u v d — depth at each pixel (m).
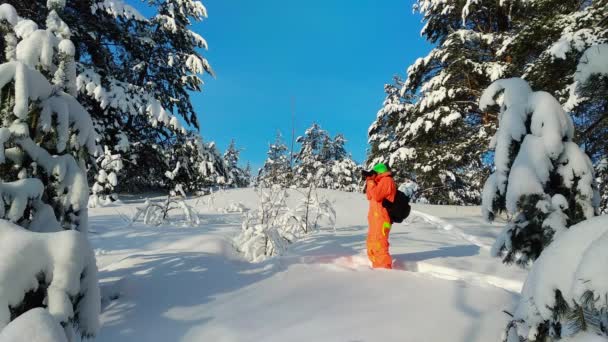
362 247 5.17
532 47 10.30
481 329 2.34
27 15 10.05
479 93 13.69
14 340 1.24
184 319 2.57
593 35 6.63
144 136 14.36
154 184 15.42
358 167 27.72
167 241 4.80
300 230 6.64
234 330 2.38
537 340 1.56
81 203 2.47
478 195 18.78
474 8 13.49
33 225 2.25
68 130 2.50
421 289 3.05
